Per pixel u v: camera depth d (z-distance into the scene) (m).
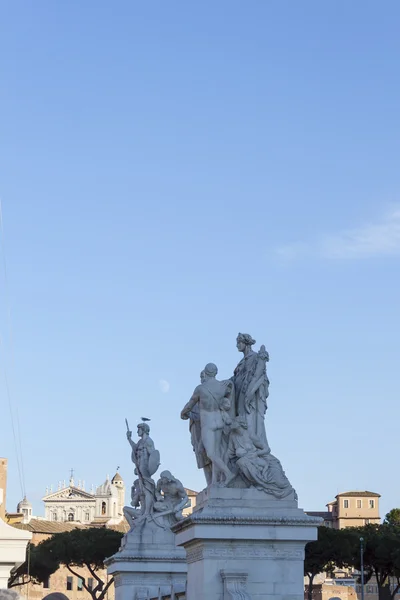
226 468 25.73
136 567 40.94
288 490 25.83
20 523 116.12
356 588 122.56
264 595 25.05
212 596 24.86
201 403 26.27
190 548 26.41
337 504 159.75
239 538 25.12
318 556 81.81
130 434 43.38
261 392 26.47
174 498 42.41
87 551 87.31
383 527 94.25
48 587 110.44
